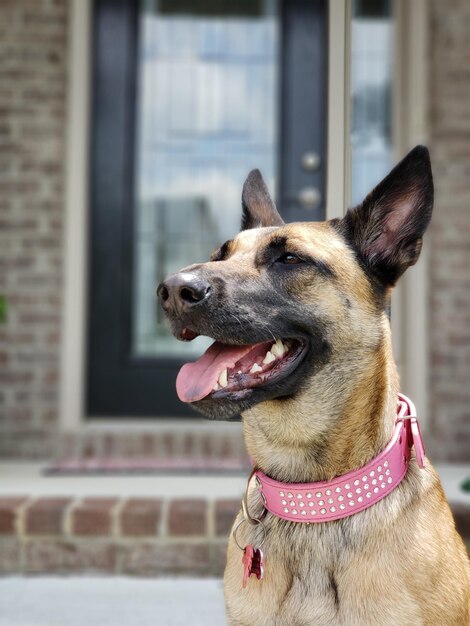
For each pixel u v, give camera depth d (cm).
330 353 138
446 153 314
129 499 228
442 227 313
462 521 215
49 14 316
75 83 315
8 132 315
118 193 327
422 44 312
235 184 329
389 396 138
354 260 143
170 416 324
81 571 219
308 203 322
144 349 329
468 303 313
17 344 314
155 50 328
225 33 328
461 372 312
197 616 192
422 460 133
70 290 314
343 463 135
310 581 130
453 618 127
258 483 142
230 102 328
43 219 315
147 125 329
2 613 192
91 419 324
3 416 312
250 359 140
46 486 255
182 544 219
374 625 125
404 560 126
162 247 330
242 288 137
